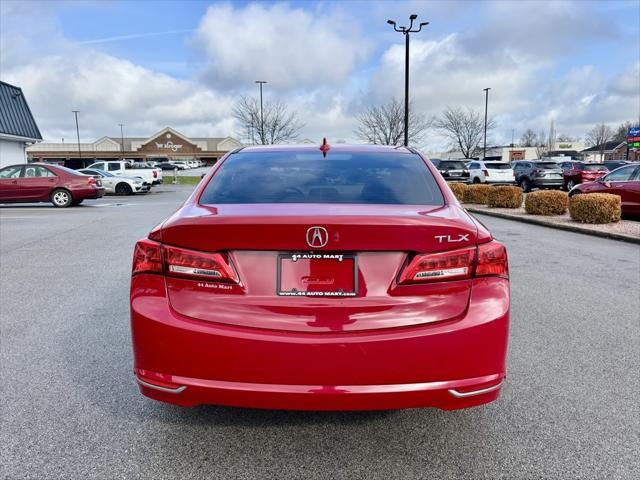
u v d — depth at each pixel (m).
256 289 2.21
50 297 5.27
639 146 42.69
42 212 14.84
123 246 8.48
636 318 4.64
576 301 5.20
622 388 3.21
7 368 3.47
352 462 2.45
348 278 2.20
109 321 4.49
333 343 2.12
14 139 24.94
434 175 2.94
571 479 2.31
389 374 2.14
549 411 2.92
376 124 42.78
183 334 2.18
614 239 9.61
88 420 2.81
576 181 24.61
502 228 11.40
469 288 2.26
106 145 95.19
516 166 28.33
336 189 2.75
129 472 2.36
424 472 2.37
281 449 2.55
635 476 2.33
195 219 2.26
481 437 2.66
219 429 2.74
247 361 2.14
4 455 2.47
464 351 2.18
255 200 2.63
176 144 96.06
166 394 2.25
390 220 2.18
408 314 2.20
